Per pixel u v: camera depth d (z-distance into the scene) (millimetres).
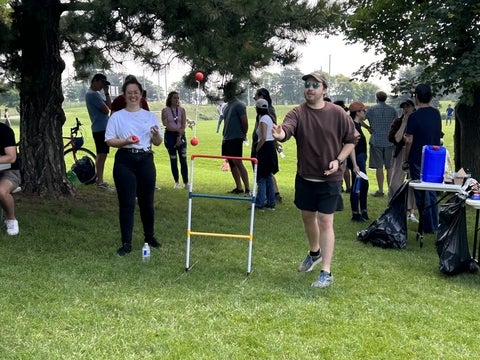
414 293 4637
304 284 4738
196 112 5602
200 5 5066
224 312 3992
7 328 3559
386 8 9367
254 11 5328
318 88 4500
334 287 4688
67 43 8258
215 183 11156
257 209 8219
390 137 7969
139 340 3471
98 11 5602
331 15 6410
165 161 17922
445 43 7812
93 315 3822
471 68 7734
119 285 4469
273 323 3820
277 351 3396
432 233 7133
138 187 5586
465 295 4668
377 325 3875
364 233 6477
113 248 5609
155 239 5863
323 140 4551
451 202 5562
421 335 3740
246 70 5637
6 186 5598
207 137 29094
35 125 7387
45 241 5672
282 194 10141
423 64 9266
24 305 3943
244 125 9031
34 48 7074
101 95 8648
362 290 4648
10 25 6516
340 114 4566
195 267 5121
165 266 5078
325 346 3486
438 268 5457
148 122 5504
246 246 6020
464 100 8289
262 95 8188
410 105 7801
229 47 5359
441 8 7754
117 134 5406
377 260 5660
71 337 3490
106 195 8320
